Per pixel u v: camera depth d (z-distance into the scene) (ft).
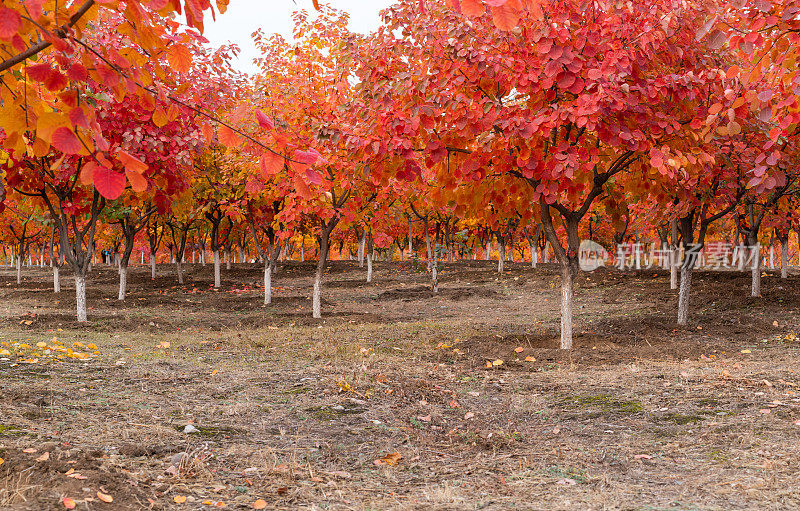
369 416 16.80
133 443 12.91
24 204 39.99
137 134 23.20
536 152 23.06
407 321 43.70
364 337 32.99
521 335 33.01
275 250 76.38
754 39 12.12
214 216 71.05
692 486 11.23
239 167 47.44
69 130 5.04
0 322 36.70
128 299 58.49
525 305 53.72
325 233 45.96
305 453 13.41
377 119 25.52
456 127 23.95
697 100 25.09
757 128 26.94
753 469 12.04
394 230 100.73
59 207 38.09
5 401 15.58
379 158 25.21
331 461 12.99
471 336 33.12
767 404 17.20
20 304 52.31
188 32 6.60
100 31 16.21
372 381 20.93
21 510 8.25
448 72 24.09
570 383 21.31
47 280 91.86
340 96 40.47
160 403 16.99
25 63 6.69
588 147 25.41
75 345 26.14
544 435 15.60
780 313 41.01
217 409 16.63
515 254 164.14
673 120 23.26
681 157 22.95
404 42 25.52
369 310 53.21
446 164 25.88
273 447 13.69
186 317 46.39
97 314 44.68
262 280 87.45
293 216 41.47
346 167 36.24
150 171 24.16
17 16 4.74
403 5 25.71
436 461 13.33
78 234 37.96
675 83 23.27
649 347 28.53
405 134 24.58
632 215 58.95
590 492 11.05
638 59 23.31
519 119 22.03
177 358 25.12
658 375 21.85
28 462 10.48
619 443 14.57
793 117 12.37
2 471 10.03
